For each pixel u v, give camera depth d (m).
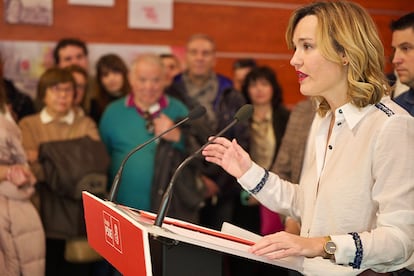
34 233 3.31
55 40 5.25
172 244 1.74
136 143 3.96
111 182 4.02
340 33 1.92
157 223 1.79
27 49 5.18
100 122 4.16
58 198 3.79
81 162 3.78
